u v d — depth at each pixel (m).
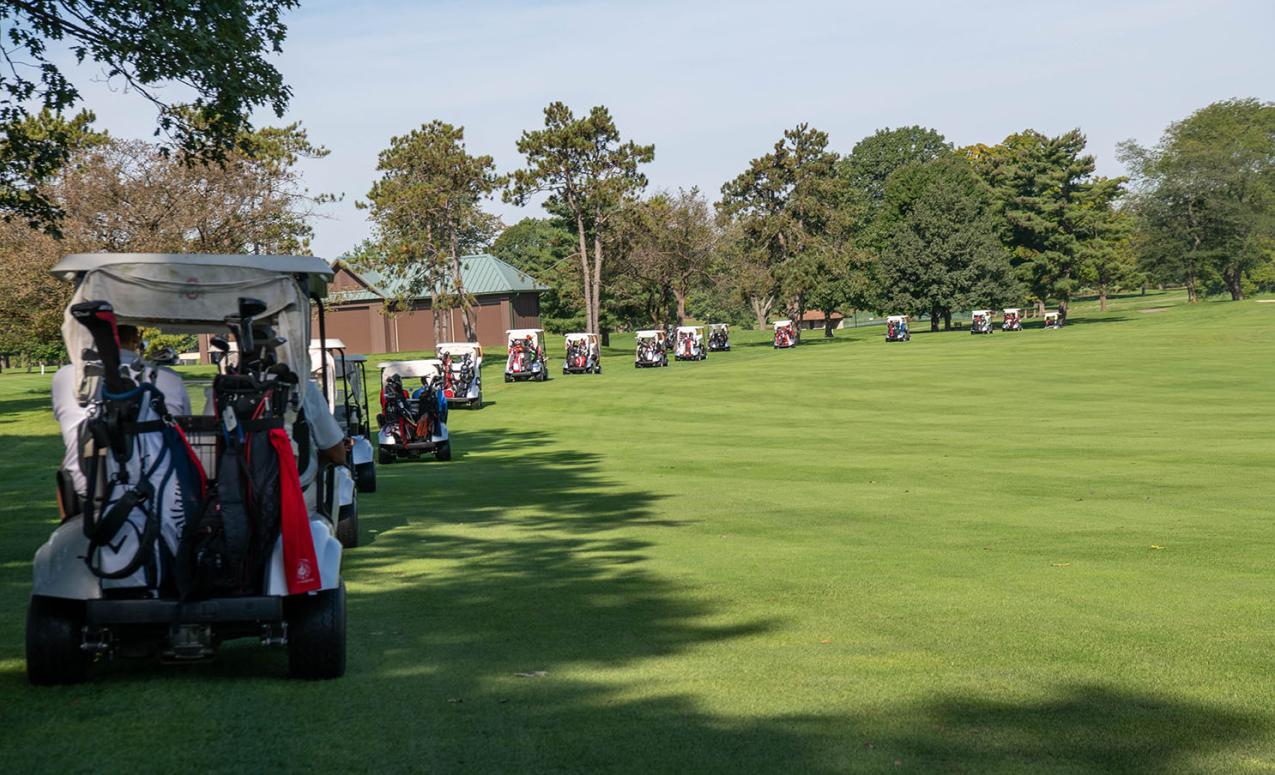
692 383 47.38
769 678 5.77
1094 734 4.76
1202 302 102.50
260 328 5.57
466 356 39.62
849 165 115.25
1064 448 22.22
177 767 4.29
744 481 18.00
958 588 8.52
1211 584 8.60
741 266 82.50
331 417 6.30
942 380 45.00
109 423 5.18
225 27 14.57
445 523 12.91
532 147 68.56
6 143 16.28
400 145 61.88
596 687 5.59
